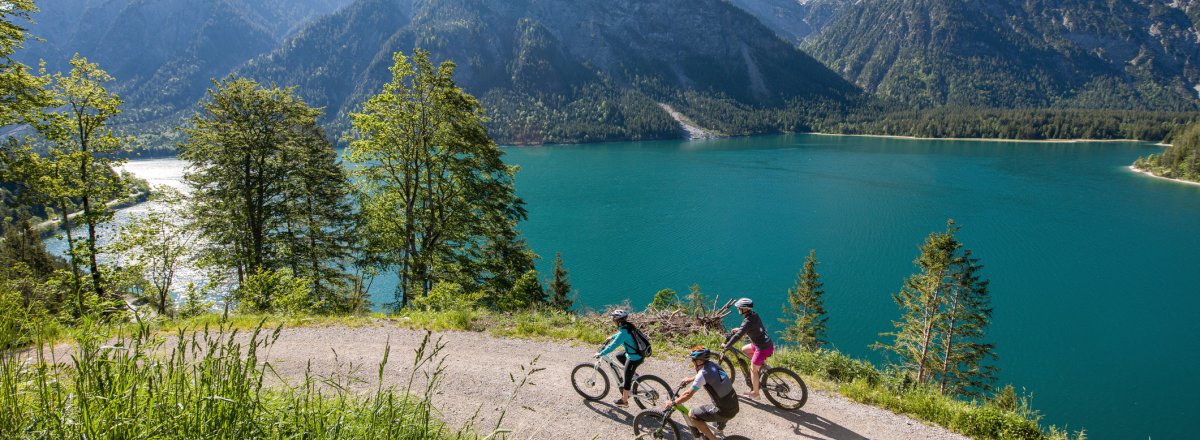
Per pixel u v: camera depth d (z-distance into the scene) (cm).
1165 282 7125
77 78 2155
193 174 2367
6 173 1936
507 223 2641
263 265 2400
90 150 2208
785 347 1209
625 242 9006
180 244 2434
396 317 1378
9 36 1689
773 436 798
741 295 6681
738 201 12075
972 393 3694
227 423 371
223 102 2331
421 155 2400
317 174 2636
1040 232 9450
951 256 3616
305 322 1316
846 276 7350
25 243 3503
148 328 400
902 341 3941
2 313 364
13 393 339
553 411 854
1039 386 4712
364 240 2628
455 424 784
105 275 2131
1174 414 4253
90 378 349
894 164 17925
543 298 2352
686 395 714
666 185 14088
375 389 902
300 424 442
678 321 1372
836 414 874
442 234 2509
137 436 340
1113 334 5666
